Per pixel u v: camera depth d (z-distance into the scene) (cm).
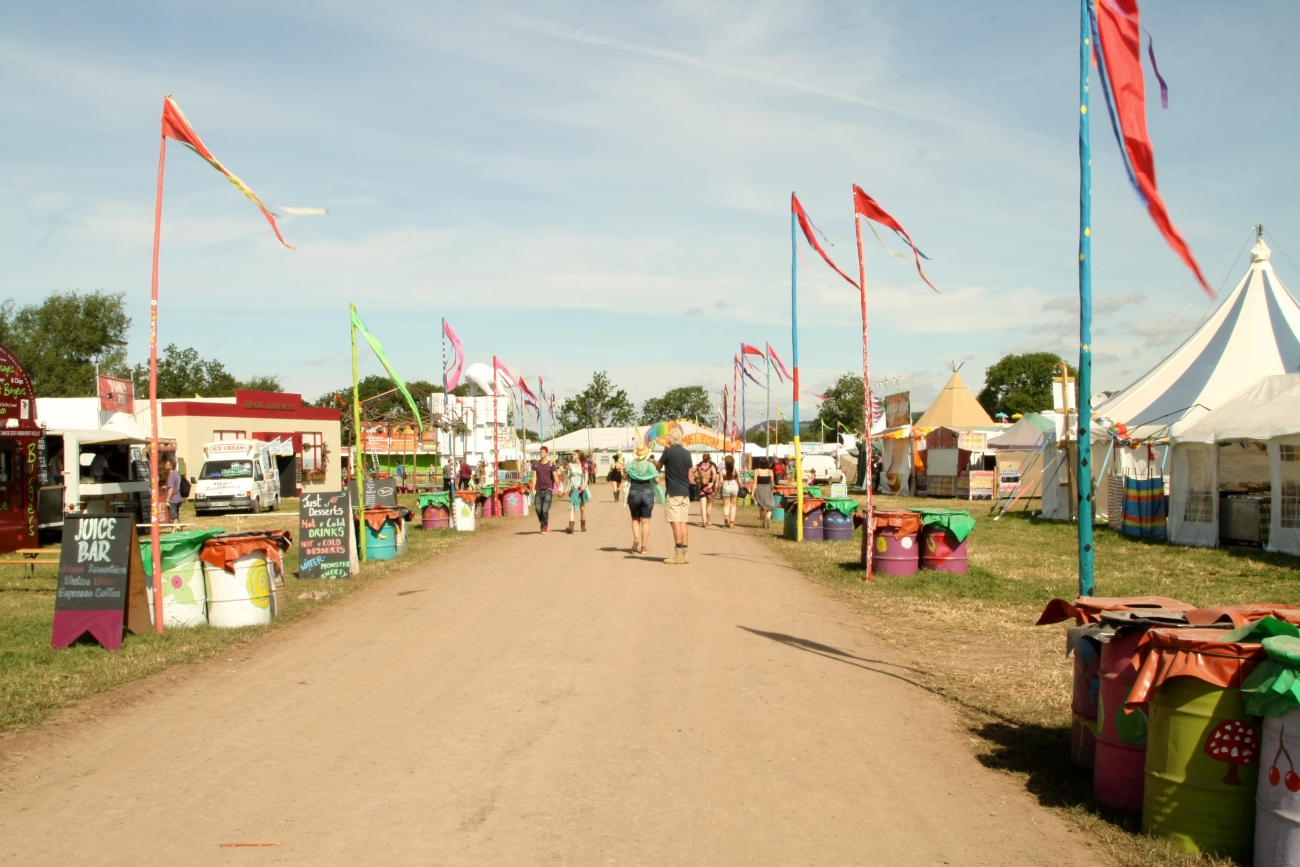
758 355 3450
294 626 1025
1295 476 1736
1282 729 395
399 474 4547
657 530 2334
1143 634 474
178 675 800
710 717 659
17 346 6638
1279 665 393
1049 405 9131
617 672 790
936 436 4359
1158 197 580
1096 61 661
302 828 468
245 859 432
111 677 783
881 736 621
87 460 2641
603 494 4678
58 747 606
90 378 6531
